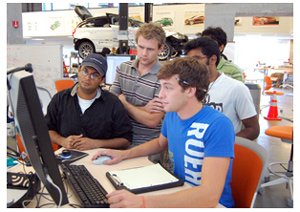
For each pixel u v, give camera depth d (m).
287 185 2.81
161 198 0.92
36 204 1.00
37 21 13.25
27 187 1.05
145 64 2.03
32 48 5.09
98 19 7.30
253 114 1.79
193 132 1.15
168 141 1.35
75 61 12.72
